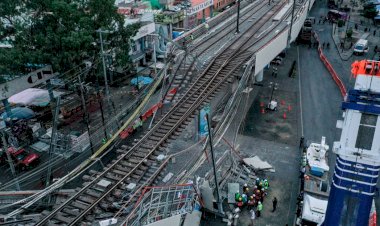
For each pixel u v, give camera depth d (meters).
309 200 28.06
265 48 39.97
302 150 37.19
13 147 34.72
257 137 39.38
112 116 40.34
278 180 32.94
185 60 37.78
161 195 20.27
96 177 21.22
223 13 54.81
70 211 19.00
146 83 47.88
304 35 67.44
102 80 50.00
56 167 33.38
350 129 17.28
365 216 18.58
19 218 20.28
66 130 38.44
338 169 18.22
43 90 44.91
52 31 39.38
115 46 44.88
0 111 42.09
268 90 50.25
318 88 51.00
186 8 65.81
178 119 27.39
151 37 56.06
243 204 29.50
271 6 62.44
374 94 16.42
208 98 30.28
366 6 81.94
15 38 39.62
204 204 27.70
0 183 31.23
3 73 37.81
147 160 23.00
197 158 25.25
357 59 61.31
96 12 42.06
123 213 18.75
